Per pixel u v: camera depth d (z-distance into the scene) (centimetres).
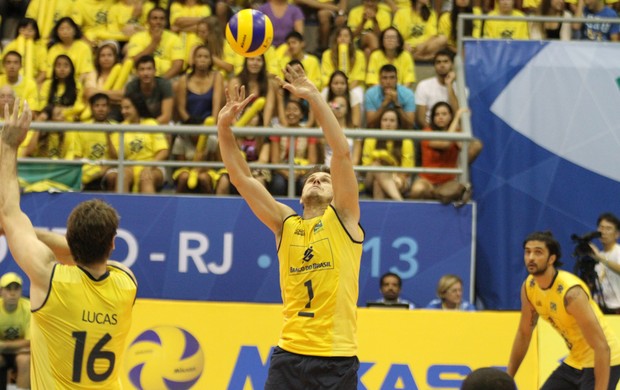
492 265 2083
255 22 1316
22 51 2311
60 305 887
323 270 1088
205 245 1948
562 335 1460
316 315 1088
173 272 1942
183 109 2152
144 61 2097
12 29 2552
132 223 1941
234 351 1673
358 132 1933
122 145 1941
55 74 2219
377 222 1961
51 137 2031
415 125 2206
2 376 1680
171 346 1675
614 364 1463
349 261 1093
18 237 894
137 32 2392
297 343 1091
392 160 2044
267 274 1948
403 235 1959
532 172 2125
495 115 2150
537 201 2114
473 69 2177
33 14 2477
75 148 2042
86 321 895
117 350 918
